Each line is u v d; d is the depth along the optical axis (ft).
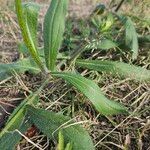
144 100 0.68
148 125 0.62
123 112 0.58
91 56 0.79
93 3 1.09
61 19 0.65
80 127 0.53
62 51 0.82
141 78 0.66
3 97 0.67
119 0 1.02
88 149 0.51
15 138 0.53
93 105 0.60
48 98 0.66
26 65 0.68
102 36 0.75
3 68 0.67
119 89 0.71
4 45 0.85
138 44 0.82
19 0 0.51
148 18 0.92
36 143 0.58
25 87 0.67
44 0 1.09
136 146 0.60
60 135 0.49
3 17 0.90
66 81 0.63
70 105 0.64
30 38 0.59
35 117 0.56
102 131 0.61
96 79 0.72
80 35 0.89
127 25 0.79
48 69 0.64
